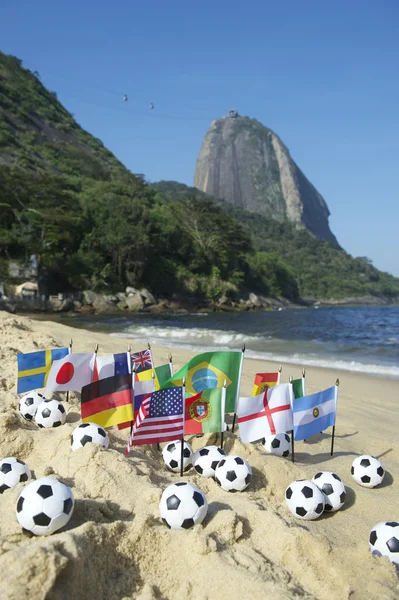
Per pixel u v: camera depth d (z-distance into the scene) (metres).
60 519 3.63
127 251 69.31
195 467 5.49
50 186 69.38
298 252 167.75
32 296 56.22
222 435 5.89
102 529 3.55
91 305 63.50
